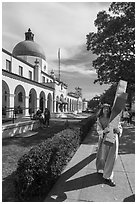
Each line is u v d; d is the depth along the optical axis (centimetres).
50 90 3088
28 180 323
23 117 1898
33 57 3809
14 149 737
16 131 1112
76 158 592
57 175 430
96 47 1323
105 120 454
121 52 1232
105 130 414
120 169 497
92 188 387
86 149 714
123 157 612
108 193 368
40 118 1471
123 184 407
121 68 1200
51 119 2523
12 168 515
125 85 421
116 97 416
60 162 459
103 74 1373
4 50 2208
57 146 436
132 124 1712
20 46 3916
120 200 342
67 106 5119
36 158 344
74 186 396
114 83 1428
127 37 1159
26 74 2920
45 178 351
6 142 872
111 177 409
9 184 410
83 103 8881
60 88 3744
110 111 455
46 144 428
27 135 1096
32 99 2638
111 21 1177
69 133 625
